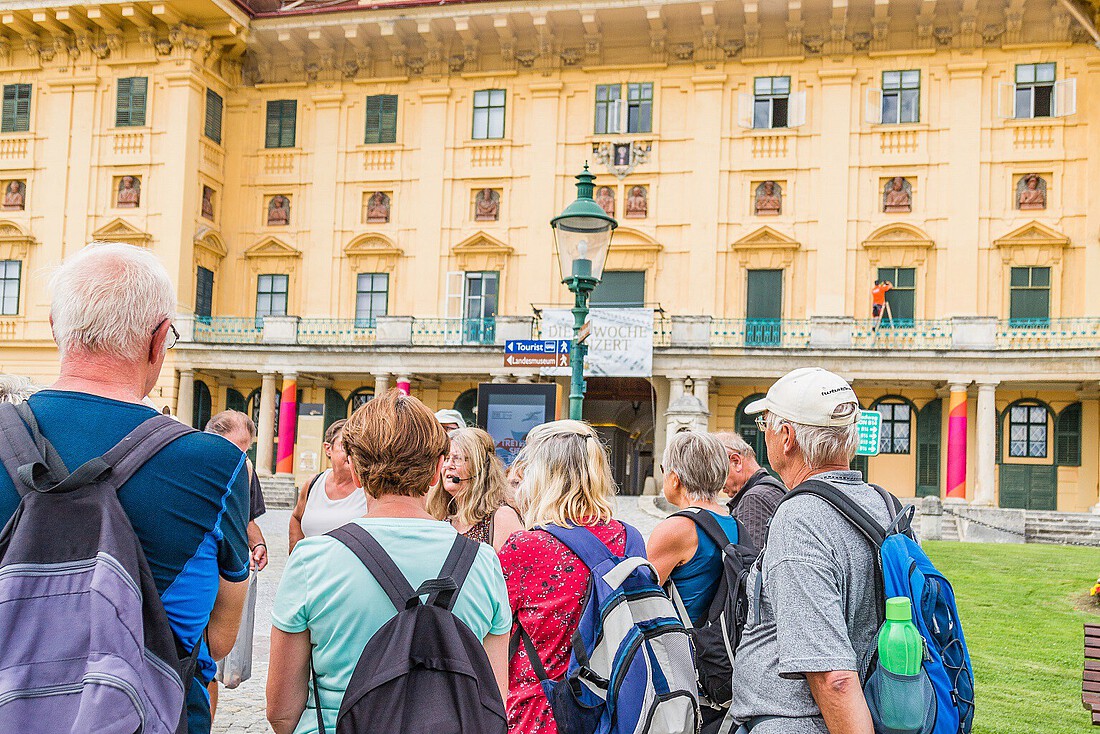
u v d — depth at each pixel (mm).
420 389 35062
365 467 3160
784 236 32656
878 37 32594
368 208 36000
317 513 6188
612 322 30312
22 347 35344
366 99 36344
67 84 36125
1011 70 31703
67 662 2270
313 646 2971
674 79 34125
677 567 4438
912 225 31938
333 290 35875
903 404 31938
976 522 24922
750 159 33406
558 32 34750
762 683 3191
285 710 2994
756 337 32594
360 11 35031
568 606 3850
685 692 3623
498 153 35156
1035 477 30578
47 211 35875
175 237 34469
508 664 3594
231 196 37000
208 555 2625
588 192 10781
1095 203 30578
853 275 32375
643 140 34094
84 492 2457
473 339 34344
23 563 2340
